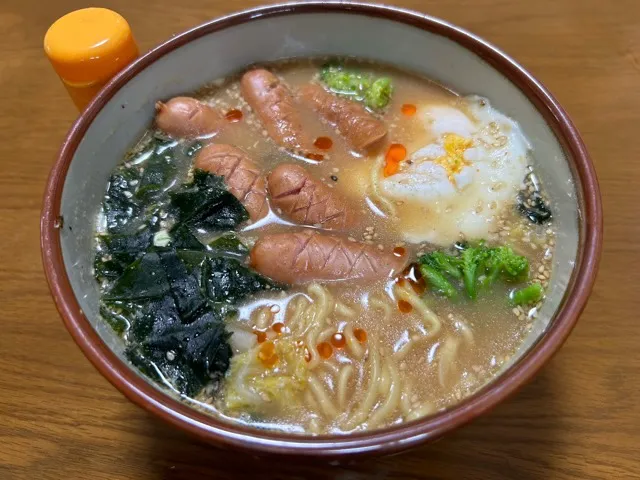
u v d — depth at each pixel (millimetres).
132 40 254
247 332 216
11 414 230
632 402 225
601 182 275
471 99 268
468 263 228
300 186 237
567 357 234
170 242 230
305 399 206
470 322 223
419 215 246
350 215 242
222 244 233
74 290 196
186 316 211
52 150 295
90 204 236
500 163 251
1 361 242
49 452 221
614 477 211
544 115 232
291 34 273
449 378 211
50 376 238
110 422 226
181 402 188
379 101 271
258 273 226
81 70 244
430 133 267
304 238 226
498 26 329
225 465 215
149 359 205
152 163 257
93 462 218
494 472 212
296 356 212
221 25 258
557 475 211
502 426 219
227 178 241
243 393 201
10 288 259
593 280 187
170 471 215
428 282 228
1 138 300
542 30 327
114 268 226
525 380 173
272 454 162
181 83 268
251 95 271
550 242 234
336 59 285
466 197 249
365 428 200
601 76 310
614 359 234
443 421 166
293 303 225
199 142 264
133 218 241
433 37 259
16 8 347
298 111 272
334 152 262
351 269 228
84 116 227
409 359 216
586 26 328
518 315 222
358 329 222
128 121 252
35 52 329
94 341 182
